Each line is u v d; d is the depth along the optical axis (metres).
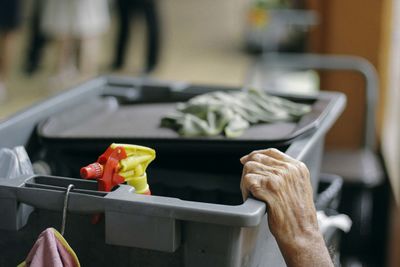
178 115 1.62
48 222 1.19
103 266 1.18
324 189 2.06
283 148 1.51
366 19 3.48
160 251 1.12
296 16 4.34
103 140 1.54
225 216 1.04
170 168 1.62
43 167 1.63
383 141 3.55
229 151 1.50
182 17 8.98
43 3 5.70
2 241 1.23
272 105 1.71
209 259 1.09
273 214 1.12
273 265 1.39
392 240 3.20
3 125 1.53
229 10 9.47
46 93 5.54
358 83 3.53
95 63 6.50
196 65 6.63
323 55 3.58
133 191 1.14
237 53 7.14
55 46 6.89
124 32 6.38
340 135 3.57
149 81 1.99
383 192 3.30
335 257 1.81
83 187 1.18
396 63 3.75
